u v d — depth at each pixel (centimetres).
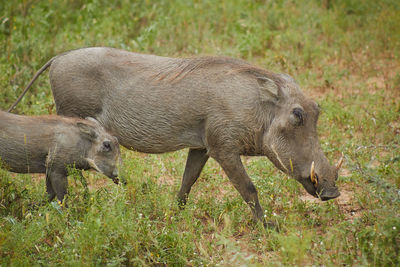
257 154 1195
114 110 1223
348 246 1034
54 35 2241
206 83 1160
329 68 2180
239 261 1015
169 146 1221
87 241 966
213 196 1345
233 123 1141
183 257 1021
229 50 2252
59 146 1170
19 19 2309
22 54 1995
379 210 1062
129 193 1206
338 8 2762
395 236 968
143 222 1100
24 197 1199
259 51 2298
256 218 1186
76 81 1226
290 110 1130
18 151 1160
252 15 2642
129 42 2258
